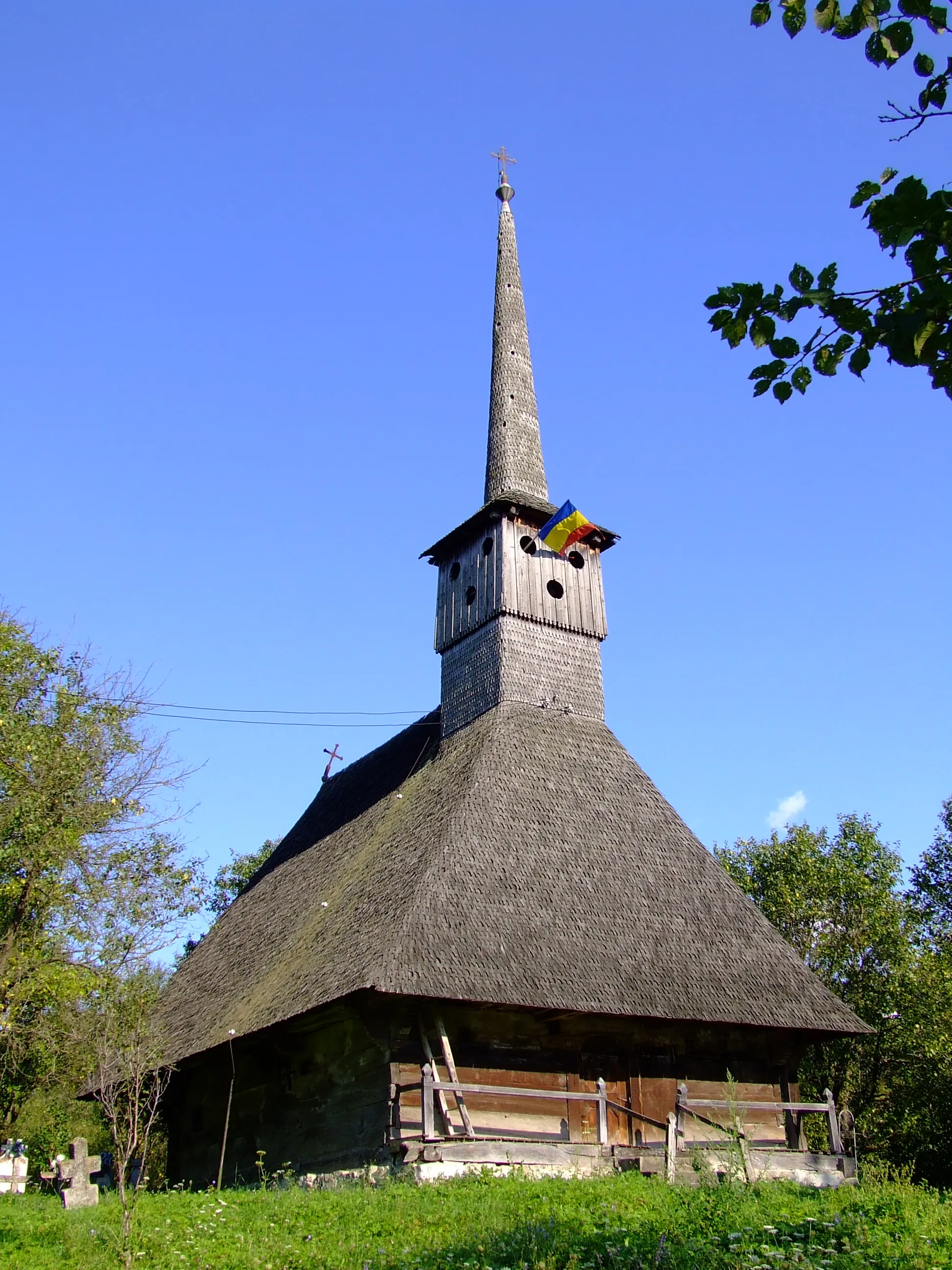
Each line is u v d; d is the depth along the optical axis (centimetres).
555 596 3334
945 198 781
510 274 3928
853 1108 3762
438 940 2395
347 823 3503
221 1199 2005
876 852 4112
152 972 3347
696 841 3047
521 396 3694
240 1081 3012
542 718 3150
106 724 3012
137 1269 1499
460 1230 1591
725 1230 1457
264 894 3681
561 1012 2433
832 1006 2747
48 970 2762
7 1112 3375
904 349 834
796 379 910
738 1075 2712
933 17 834
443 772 3095
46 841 2789
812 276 877
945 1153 3591
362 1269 1423
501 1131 2389
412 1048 2388
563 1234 1505
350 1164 2420
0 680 2992
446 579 3519
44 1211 2064
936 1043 3550
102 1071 1997
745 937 2817
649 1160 2256
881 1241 1358
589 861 2792
